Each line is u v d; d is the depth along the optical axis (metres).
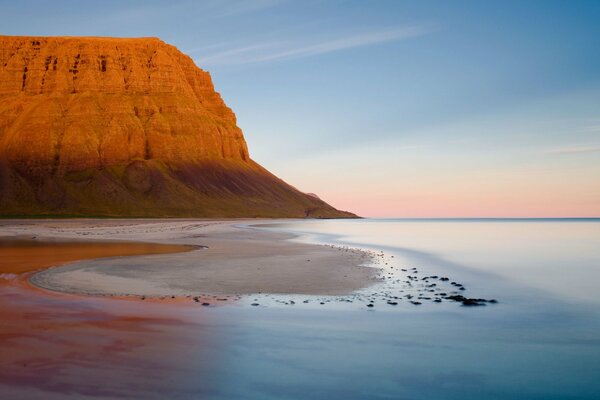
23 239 47.66
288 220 168.00
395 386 8.81
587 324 13.19
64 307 14.49
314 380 8.98
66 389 8.35
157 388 8.48
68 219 123.94
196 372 9.23
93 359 9.83
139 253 31.84
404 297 16.58
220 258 28.52
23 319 12.97
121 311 13.97
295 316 13.56
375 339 11.48
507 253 35.91
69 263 25.53
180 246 38.44
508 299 16.78
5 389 8.31
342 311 14.28
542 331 12.45
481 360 10.22
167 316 13.39
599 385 8.99
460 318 13.66
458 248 41.06
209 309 14.34
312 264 25.77
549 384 9.04
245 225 98.38
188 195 164.38
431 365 9.87
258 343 11.02
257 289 17.81
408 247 42.09
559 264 28.27
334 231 77.56
